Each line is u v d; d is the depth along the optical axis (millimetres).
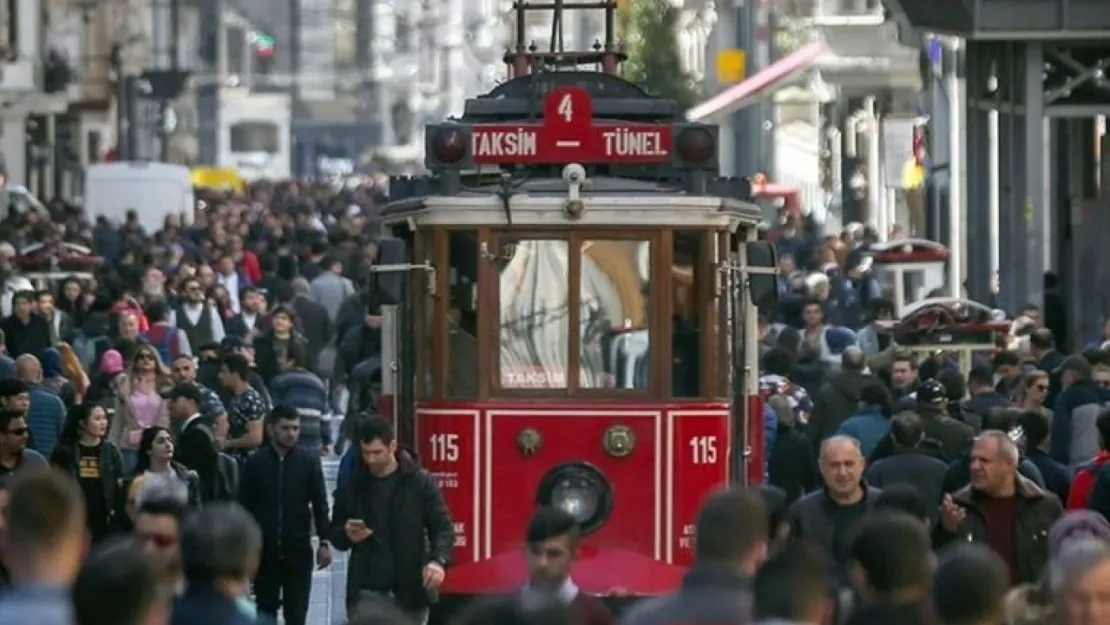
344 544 40188
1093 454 49625
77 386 62594
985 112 86750
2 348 61094
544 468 42562
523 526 42500
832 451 36344
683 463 42500
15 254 91938
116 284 83938
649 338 42562
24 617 22234
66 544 22562
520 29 49281
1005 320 65688
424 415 42938
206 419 49375
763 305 43750
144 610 21125
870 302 75875
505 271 42656
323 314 82500
